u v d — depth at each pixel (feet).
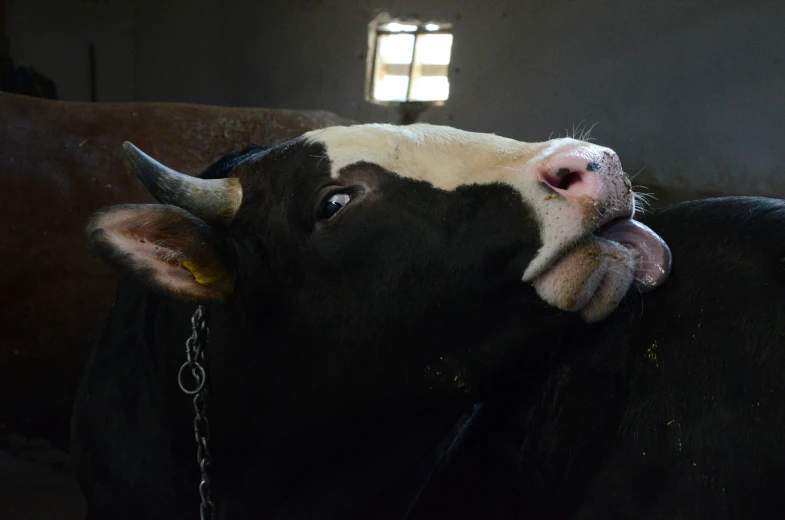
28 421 15.88
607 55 32.24
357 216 6.89
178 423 8.15
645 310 6.14
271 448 7.86
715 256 5.96
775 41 27.81
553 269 6.34
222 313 7.56
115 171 15.34
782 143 27.76
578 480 5.98
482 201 6.61
